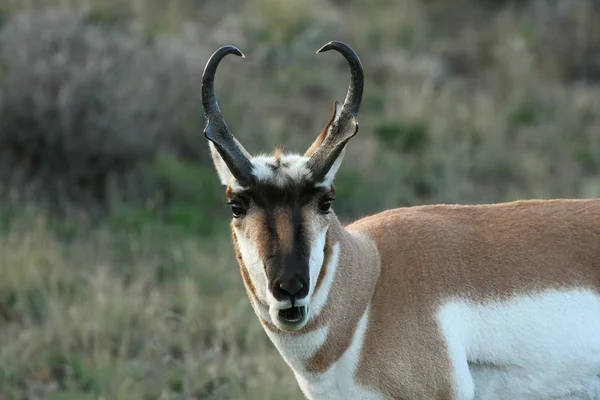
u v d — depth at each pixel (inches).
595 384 665.0
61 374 960.9
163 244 1237.7
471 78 1882.4
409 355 650.8
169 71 1487.5
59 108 1348.4
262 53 1803.6
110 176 1353.3
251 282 653.3
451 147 1587.1
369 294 661.9
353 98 631.8
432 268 667.4
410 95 1705.2
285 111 1664.6
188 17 1915.6
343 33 1921.8
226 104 1581.0
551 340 655.8
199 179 1414.9
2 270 1092.5
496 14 2129.7
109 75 1407.5
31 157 1370.6
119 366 939.3
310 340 650.8
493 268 665.6
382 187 1449.3
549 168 1574.8
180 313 1067.3
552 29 2006.6
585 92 1844.2
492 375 671.1
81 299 1061.1
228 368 930.1
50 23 1456.7
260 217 614.9
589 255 665.6
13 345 971.3
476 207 710.5
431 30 2049.7
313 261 614.9
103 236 1224.8
